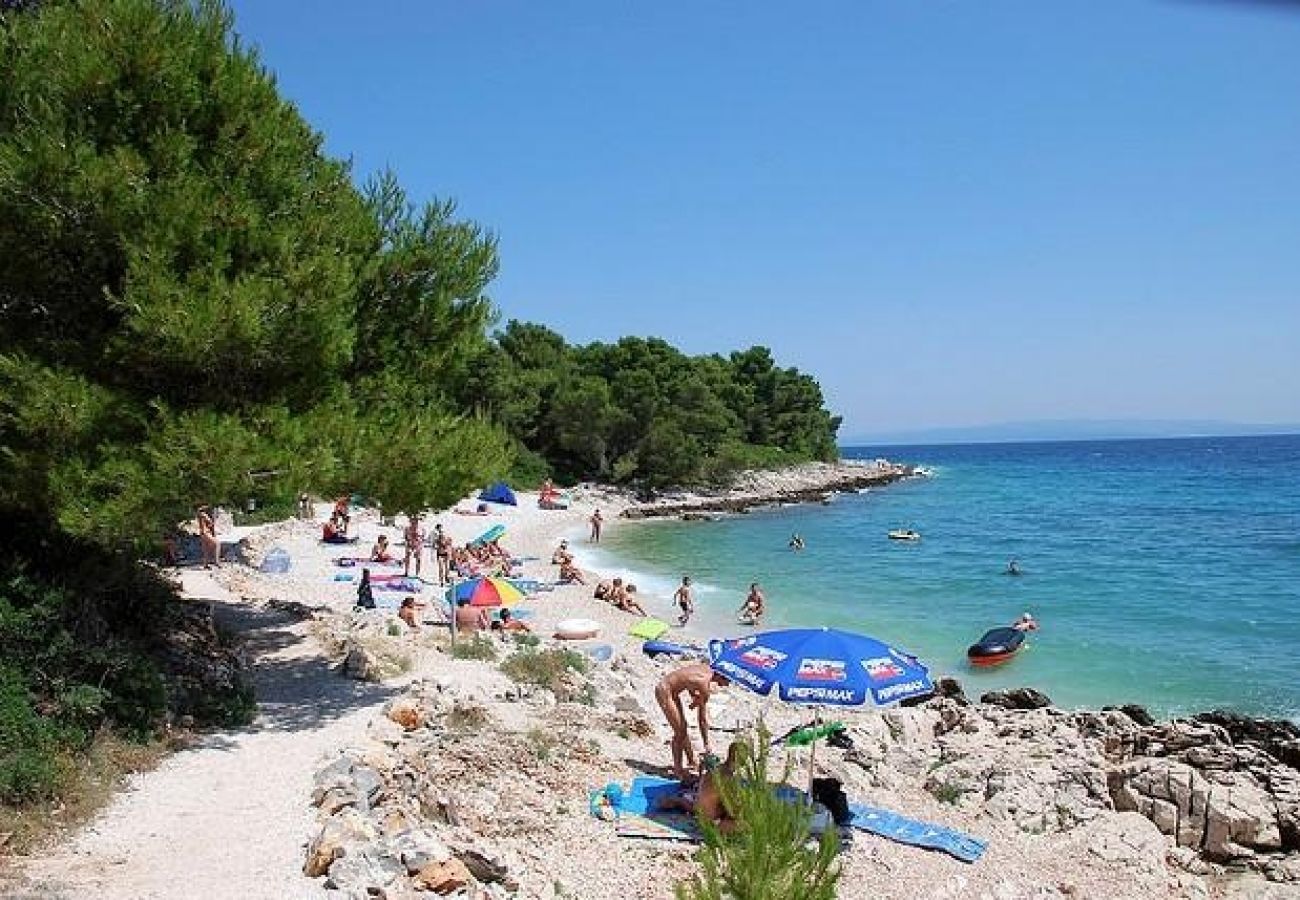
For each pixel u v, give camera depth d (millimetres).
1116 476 140750
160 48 14672
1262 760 18797
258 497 14289
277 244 15016
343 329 15328
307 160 17969
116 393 14078
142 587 17844
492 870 10672
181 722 15000
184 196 14125
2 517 15047
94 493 13367
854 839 13875
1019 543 60344
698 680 14406
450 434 16719
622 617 34906
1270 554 54438
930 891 12539
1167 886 14039
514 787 13719
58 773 11695
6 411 13945
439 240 18734
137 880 9875
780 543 59844
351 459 14922
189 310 13328
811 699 12703
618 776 14953
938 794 16938
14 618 13094
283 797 12438
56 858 10297
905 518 76438
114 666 13969
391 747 14469
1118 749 20078
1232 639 33844
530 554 52125
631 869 11633
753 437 116625
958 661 31234
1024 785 16812
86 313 15227
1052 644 33312
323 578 34938
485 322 19188
